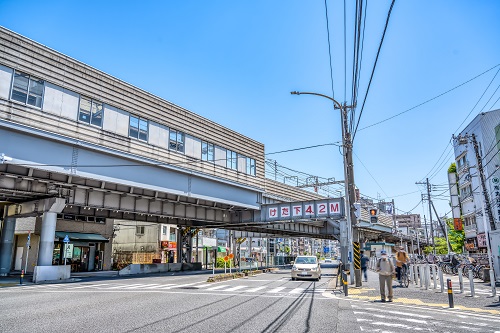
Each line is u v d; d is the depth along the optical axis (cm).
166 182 2819
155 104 2833
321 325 830
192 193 3030
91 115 2383
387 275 1277
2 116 1938
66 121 2225
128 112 2619
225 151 3459
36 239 3606
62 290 1684
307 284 2078
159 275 3122
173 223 3981
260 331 758
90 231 4047
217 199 3269
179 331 747
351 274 1905
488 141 4212
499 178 3641
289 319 905
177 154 2944
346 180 1984
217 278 2350
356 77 1062
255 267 5003
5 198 2644
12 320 862
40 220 3609
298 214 3603
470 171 4678
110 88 2517
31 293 1528
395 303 1230
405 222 14212
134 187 2634
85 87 2361
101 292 1577
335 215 3419
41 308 1064
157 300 1278
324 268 5072
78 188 2531
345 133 1994
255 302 1238
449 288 1130
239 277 2747
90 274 3378
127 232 5594
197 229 4491
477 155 3050
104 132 2431
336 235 5000
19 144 2005
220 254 7794
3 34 2002
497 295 1439
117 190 2633
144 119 2741
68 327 779
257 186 3747
